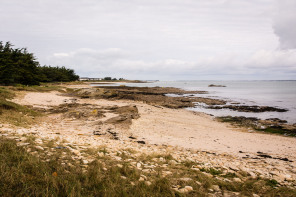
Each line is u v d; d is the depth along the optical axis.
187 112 31.12
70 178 5.04
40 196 4.16
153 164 7.90
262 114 31.02
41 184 4.54
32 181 4.57
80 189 4.59
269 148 14.36
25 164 5.30
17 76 50.25
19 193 4.04
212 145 14.23
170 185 5.63
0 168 4.77
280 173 8.05
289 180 7.20
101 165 6.40
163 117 24.00
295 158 12.02
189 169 7.52
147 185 5.47
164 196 4.97
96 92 46.03
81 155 7.49
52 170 5.42
